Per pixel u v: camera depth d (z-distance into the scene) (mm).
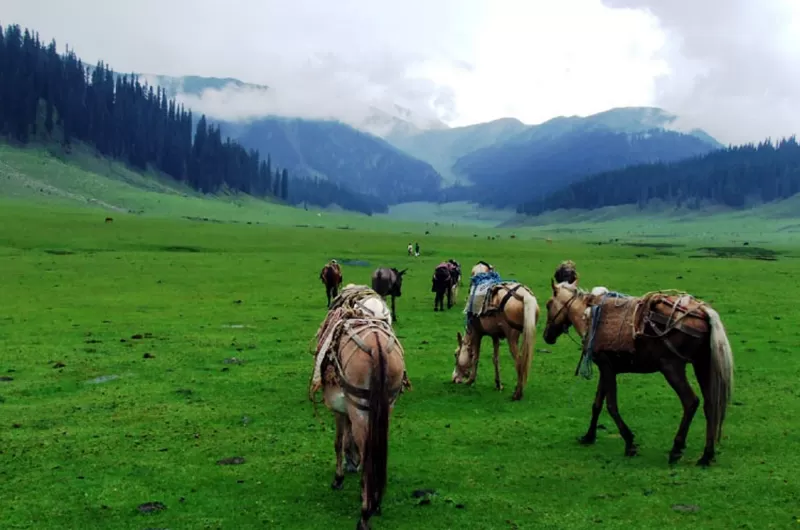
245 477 10359
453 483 10133
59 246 67125
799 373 17828
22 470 10609
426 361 19828
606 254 87375
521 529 8477
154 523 8711
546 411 14391
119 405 14602
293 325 26469
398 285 28734
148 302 33562
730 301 35344
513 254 82375
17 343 21844
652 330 10664
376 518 8836
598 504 9250
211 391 15938
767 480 9969
